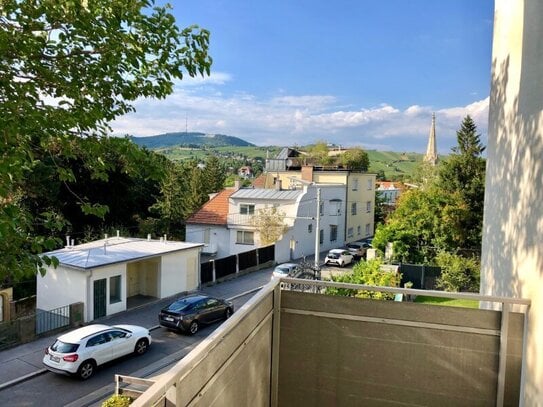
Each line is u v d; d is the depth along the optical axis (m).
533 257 4.03
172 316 15.60
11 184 4.60
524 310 4.18
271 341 4.71
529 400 3.90
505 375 4.23
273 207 30.61
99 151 5.75
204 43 6.27
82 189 28.64
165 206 34.75
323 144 61.69
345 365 4.66
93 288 17.05
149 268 20.56
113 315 17.83
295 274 18.66
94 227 29.78
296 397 4.79
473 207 24.95
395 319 4.52
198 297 16.84
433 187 27.91
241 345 3.45
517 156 4.65
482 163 26.28
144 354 13.86
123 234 29.81
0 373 12.30
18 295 19.38
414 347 4.48
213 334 2.79
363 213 41.16
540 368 3.71
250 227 30.36
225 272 24.89
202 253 31.83
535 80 4.13
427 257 22.78
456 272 19.20
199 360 2.45
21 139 4.94
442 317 4.40
